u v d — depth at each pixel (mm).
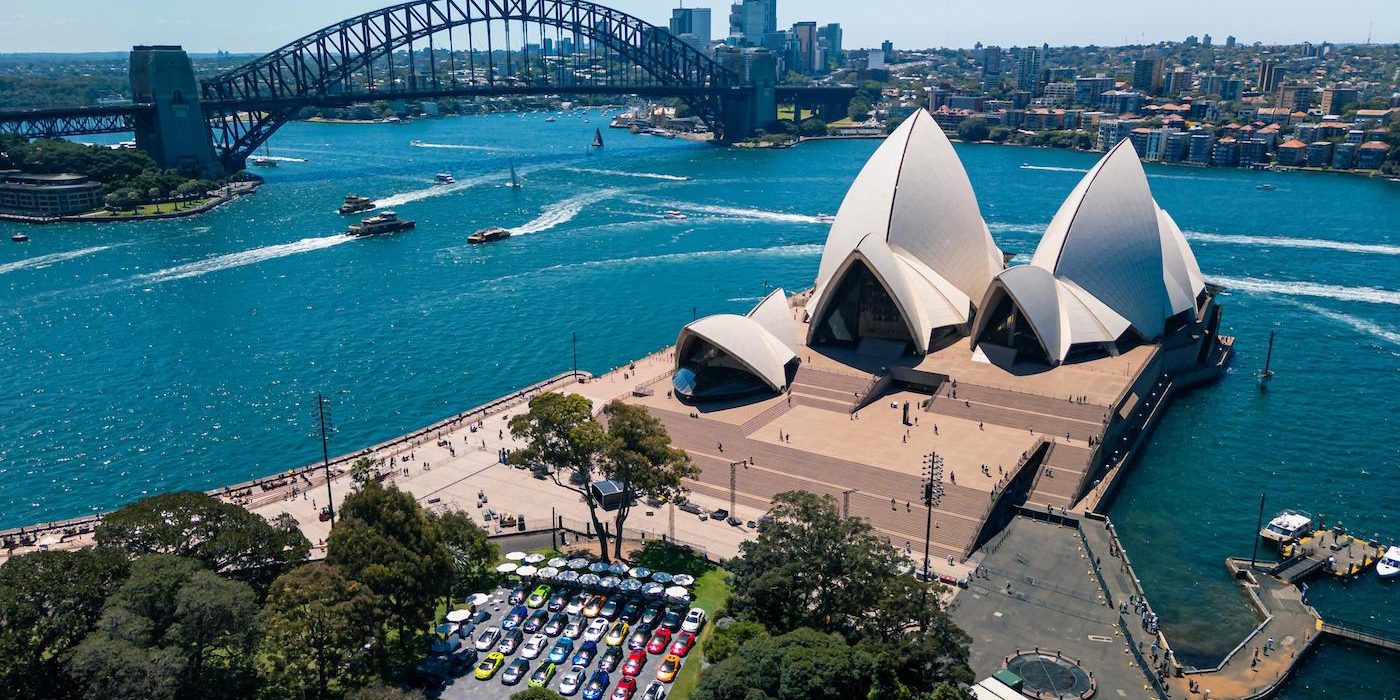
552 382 148500
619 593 87562
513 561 93000
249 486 114250
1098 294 144250
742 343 130375
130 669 61031
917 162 150500
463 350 171500
